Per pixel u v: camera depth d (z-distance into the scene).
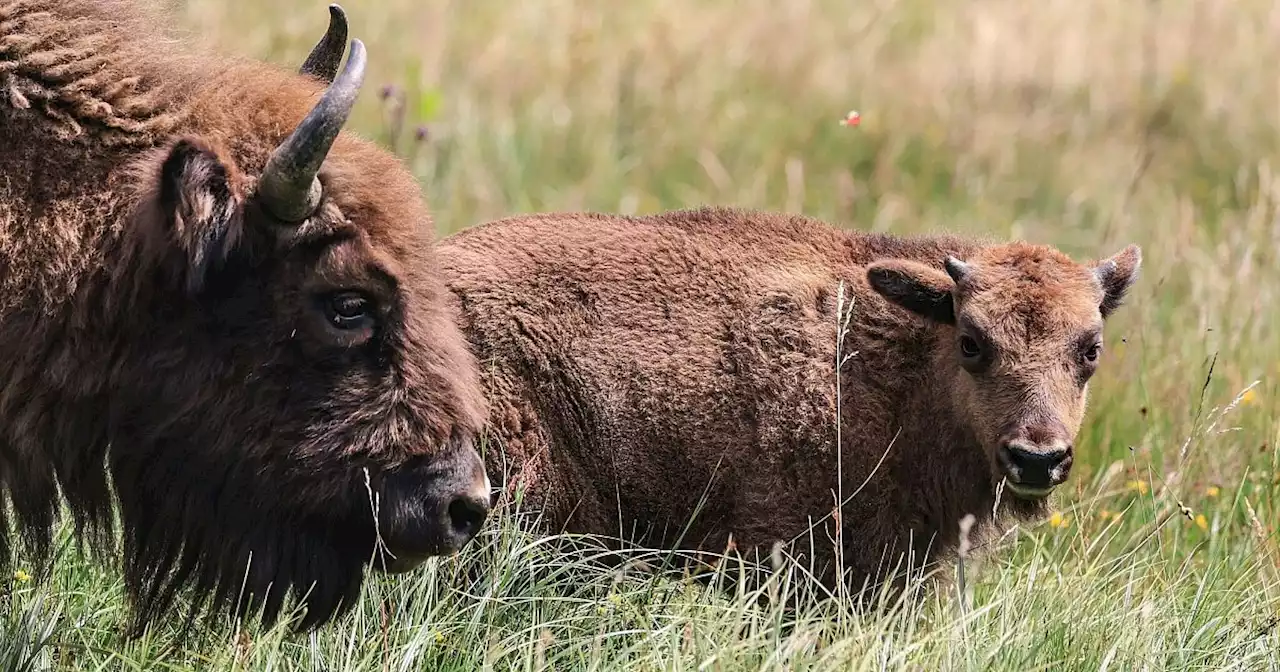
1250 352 29.16
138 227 15.96
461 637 18.61
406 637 18.34
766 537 21.19
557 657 18.28
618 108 46.91
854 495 20.77
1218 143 47.97
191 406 16.44
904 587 21.36
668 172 44.59
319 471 16.59
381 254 16.47
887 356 21.56
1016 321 20.33
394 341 16.69
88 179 16.14
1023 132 47.72
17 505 17.06
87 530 17.81
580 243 21.78
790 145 46.31
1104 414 26.61
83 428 16.66
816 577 21.09
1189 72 52.19
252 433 16.55
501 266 21.27
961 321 20.64
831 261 22.36
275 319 16.33
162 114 16.56
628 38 52.19
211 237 15.70
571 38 51.03
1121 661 18.30
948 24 56.25
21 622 17.95
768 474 21.16
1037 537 22.80
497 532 19.64
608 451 21.20
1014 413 20.08
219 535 17.11
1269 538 22.78
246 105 16.81
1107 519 23.92
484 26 51.19
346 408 16.55
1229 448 25.55
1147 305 30.44
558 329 21.11
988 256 21.34
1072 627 19.08
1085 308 20.50
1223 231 37.09
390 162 17.30
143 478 16.95
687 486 21.39
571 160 44.47
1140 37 55.16
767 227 22.67
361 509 16.92
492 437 20.50
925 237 23.45
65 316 16.06
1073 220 43.00
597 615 19.16
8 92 15.98
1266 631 19.33
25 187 15.92
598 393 21.11
